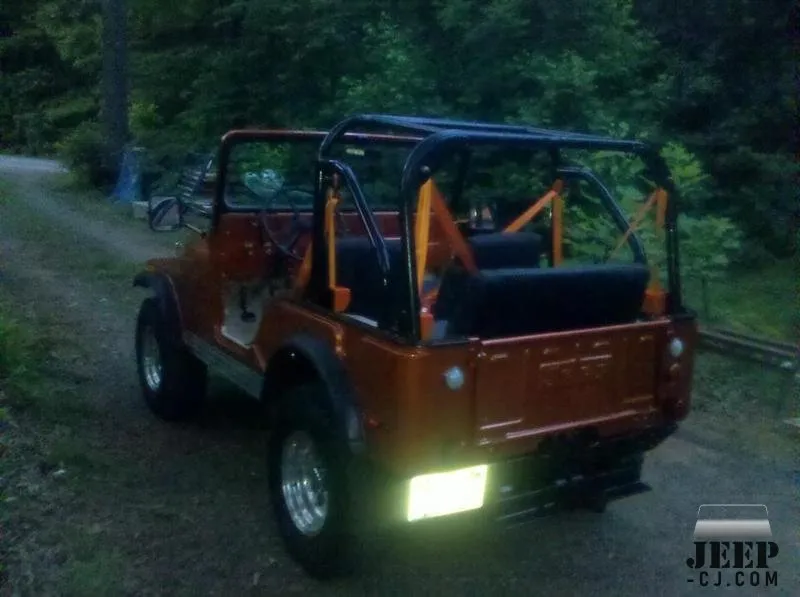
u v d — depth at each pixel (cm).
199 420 588
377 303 421
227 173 525
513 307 370
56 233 1287
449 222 363
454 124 409
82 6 2588
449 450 348
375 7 1374
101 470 499
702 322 802
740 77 1088
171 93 1850
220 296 506
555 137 379
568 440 381
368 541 381
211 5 1745
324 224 399
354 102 1157
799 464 557
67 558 404
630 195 773
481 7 1096
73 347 733
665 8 1131
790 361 672
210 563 411
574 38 1042
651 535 463
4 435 521
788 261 1019
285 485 417
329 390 369
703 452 573
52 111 3166
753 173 1056
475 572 418
